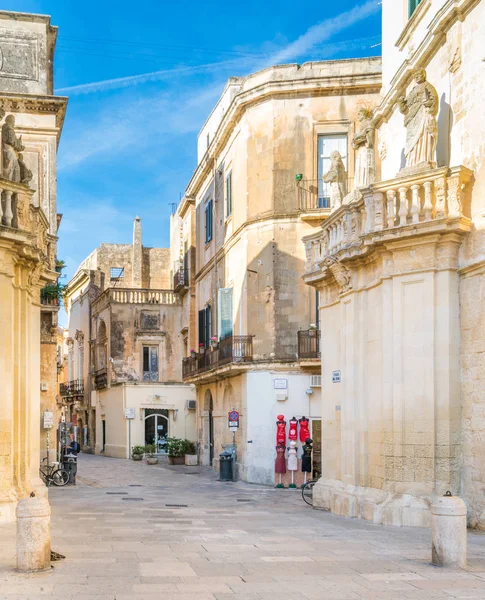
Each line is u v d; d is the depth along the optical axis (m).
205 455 38.50
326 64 29.09
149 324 50.34
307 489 25.42
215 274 35.84
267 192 29.42
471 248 14.34
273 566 10.20
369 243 15.41
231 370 29.77
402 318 14.97
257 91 29.55
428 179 14.61
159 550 11.52
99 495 22.83
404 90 18.27
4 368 15.84
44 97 22.47
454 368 14.41
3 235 15.70
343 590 8.74
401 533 13.48
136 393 47.06
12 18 22.75
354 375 16.75
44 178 22.56
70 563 10.24
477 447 13.86
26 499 9.83
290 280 28.98
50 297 33.09
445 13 15.23
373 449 16.03
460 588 8.84
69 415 64.56
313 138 29.05
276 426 28.33
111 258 60.56
